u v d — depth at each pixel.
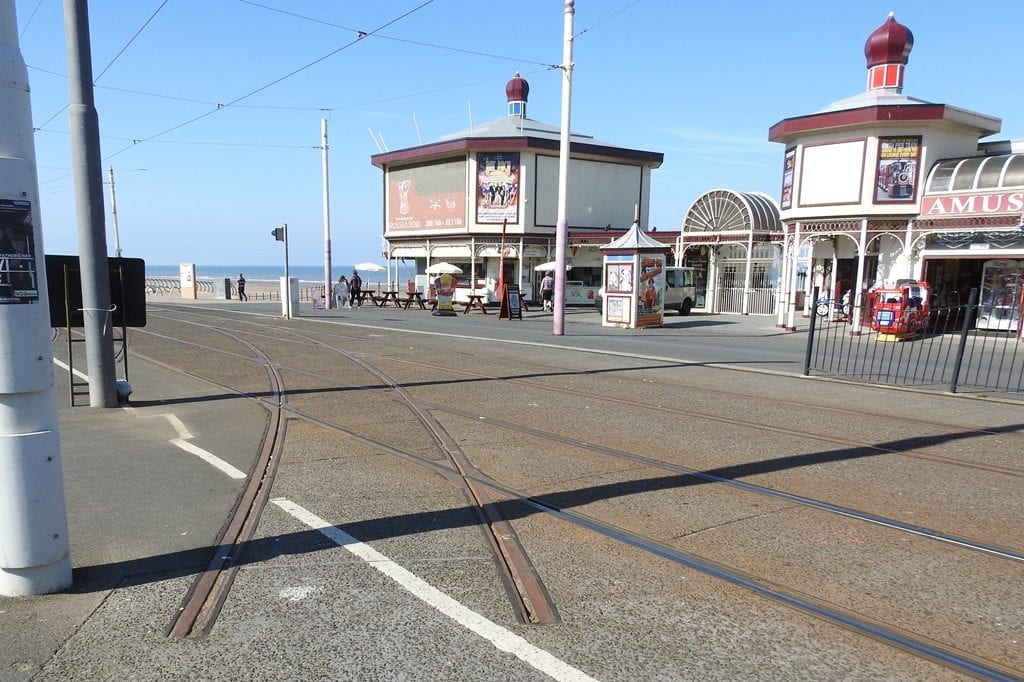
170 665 3.36
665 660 3.43
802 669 3.37
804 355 16.20
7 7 3.65
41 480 3.96
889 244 23.62
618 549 4.76
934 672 3.36
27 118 3.77
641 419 8.84
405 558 4.58
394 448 7.36
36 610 3.86
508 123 41.84
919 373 13.28
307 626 3.73
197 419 8.75
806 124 23.64
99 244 9.20
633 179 42.56
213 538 4.91
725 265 33.97
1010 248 20.70
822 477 6.44
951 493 6.02
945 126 22.36
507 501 5.71
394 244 43.91
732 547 4.81
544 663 3.39
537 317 30.17
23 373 3.85
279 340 18.28
